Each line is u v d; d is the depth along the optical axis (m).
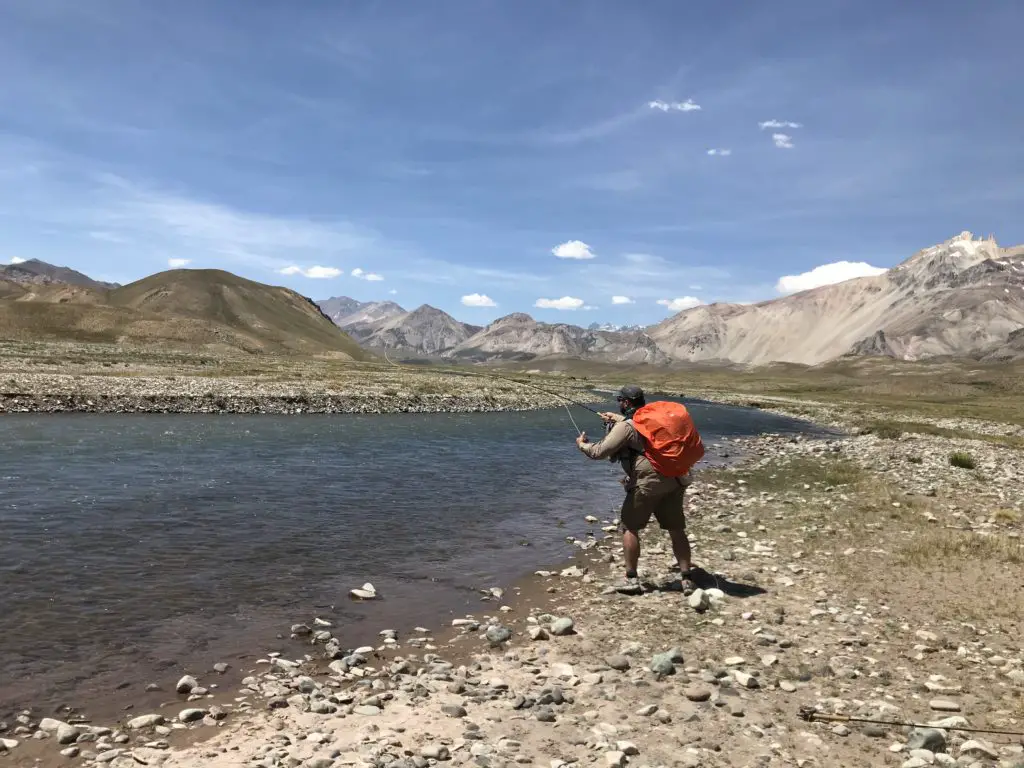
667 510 11.57
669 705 7.08
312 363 113.88
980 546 14.13
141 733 6.43
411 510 18.19
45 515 15.62
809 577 12.19
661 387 150.25
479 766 5.67
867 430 52.00
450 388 72.31
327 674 8.07
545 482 24.06
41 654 8.34
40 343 109.69
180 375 62.53
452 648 9.05
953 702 6.93
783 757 5.92
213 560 12.79
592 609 10.65
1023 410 99.94
